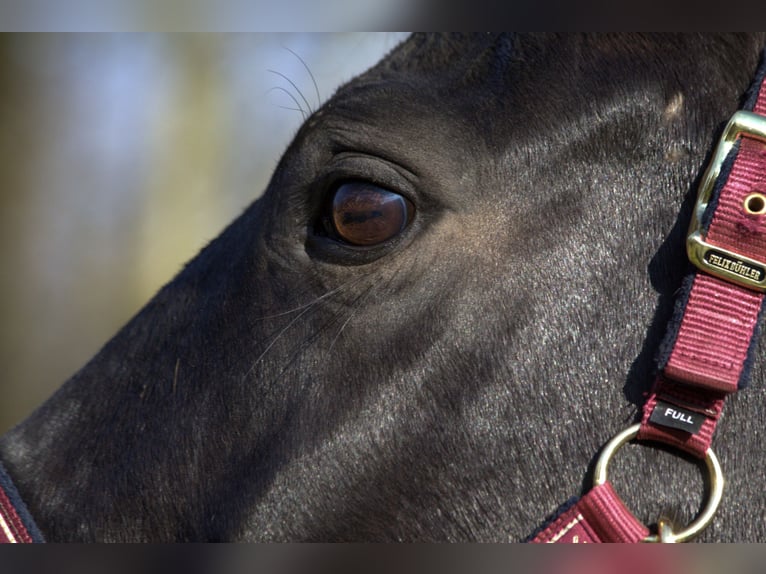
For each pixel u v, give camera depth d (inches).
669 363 74.2
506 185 82.4
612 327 79.4
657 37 83.8
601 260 80.6
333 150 83.6
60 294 430.0
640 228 80.4
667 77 82.2
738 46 82.5
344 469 81.2
